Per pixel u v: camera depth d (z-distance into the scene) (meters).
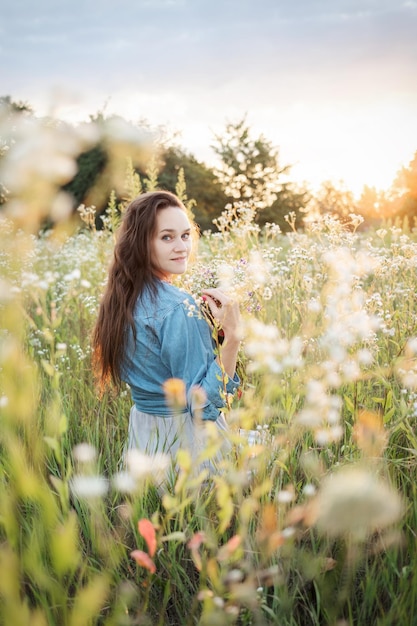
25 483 1.20
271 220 36.47
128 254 2.49
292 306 3.38
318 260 4.23
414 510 1.92
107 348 2.47
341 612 1.67
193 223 3.39
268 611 1.51
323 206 31.52
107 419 3.05
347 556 1.58
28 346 3.13
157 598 1.80
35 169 0.75
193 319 2.36
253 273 2.78
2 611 1.17
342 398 2.53
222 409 1.97
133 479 1.30
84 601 1.03
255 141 38.06
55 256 6.77
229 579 1.30
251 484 1.92
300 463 2.07
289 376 2.15
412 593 1.57
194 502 2.01
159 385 2.41
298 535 1.76
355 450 2.08
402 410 1.97
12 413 1.24
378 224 8.78
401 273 3.89
